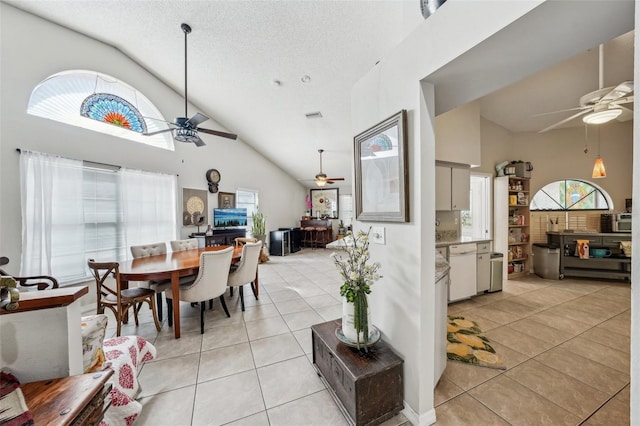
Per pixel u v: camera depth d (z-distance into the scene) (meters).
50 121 2.79
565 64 2.77
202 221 5.00
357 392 1.32
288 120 4.89
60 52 2.88
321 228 8.27
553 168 4.71
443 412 1.50
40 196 2.64
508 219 4.43
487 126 4.35
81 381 0.89
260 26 2.78
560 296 3.53
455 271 3.30
